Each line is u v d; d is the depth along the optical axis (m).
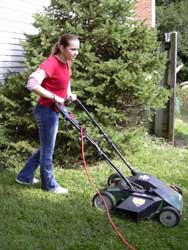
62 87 3.64
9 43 5.59
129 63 4.87
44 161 3.83
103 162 4.97
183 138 6.64
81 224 3.32
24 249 2.91
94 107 4.96
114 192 3.59
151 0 9.80
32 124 4.67
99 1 4.77
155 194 3.49
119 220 3.44
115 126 5.12
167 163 5.19
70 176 4.43
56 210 3.54
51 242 3.02
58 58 3.60
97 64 4.75
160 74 5.40
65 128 4.59
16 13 5.70
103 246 3.01
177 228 3.38
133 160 5.17
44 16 4.82
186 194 4.13
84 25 4.89
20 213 3.46
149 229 3.33
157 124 6.30
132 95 4.96
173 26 15.52
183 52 15.00
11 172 4.41
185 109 9.41
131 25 4.99
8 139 4.75
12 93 4.86
